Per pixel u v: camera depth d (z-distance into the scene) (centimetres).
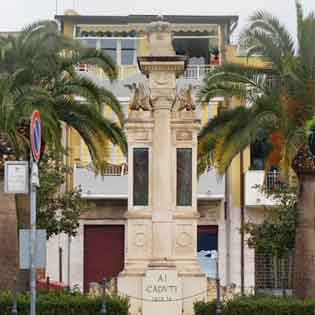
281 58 3181
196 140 3481
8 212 3212
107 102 3469
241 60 4531
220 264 4756
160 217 3453
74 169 4712
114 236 4819
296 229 3234
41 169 3950
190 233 3469
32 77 3238
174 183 3484
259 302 2955
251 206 4669
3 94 3053
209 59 5041
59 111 3403
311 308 2934
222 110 3388
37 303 2895
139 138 3491
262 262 4719
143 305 3359
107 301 2947
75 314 2912
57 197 4084
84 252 4809
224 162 3284
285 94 3153
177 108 3509
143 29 5041
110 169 4734
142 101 3509
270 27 3206
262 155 4747
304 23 3188
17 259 3206
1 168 3198
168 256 3431
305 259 3183
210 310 2991
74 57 3334
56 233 4122
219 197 4741
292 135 3075
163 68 3494
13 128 3073
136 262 3447
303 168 3186
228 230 4756
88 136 3475
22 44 3225
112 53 5044
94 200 4784
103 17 5034
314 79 3138
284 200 4066
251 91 3269
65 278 4781
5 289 3177
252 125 3219
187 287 3394
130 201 3484
